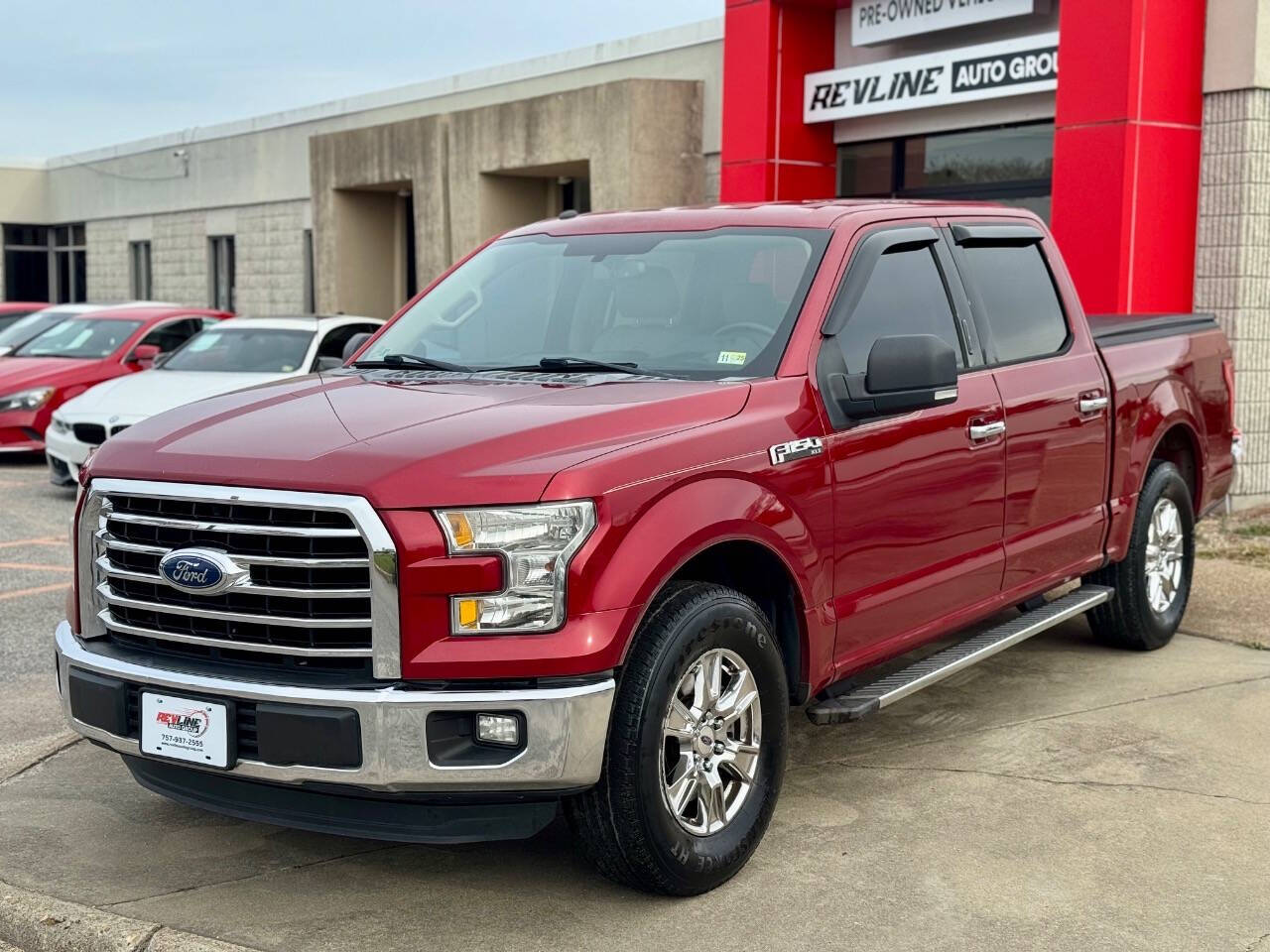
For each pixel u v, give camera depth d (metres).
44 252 33.47
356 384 4.56
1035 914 3.87
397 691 3.56
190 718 3.78
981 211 5.72
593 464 3.71
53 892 4.05
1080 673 6.30
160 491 3.82
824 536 4.40
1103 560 6.15
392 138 18.88
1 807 4.74
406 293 21.16
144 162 28.11
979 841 4.39
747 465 4.11
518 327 5.04
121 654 3.98
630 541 3.72
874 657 4.72
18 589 8.15
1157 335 6.76
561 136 15.91
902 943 3.70
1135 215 9.88
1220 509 10.05
